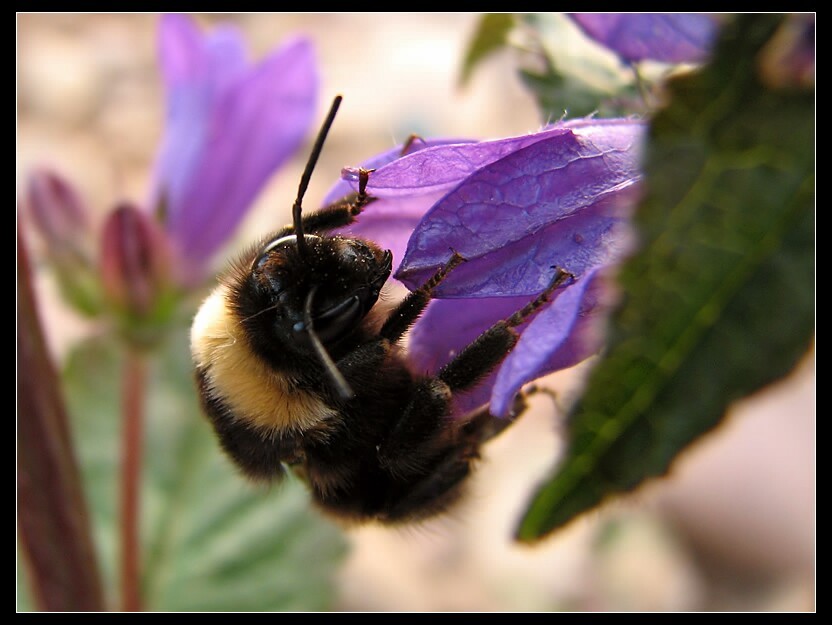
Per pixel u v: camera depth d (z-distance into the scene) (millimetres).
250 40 143
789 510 91
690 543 93
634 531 93
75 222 59
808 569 90
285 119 61
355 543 66
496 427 46
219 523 66
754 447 92
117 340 60
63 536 51
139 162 133
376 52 139
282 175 122
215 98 61
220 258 61
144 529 66
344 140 128
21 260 49
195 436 67
